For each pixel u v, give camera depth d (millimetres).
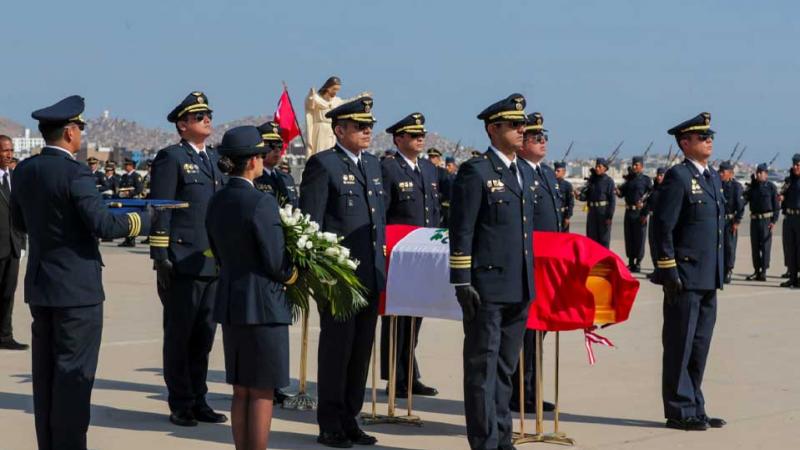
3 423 12266
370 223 11930
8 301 17422
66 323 9992
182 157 12453
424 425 12602
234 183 9695
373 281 11789
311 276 9945
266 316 9508
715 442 11734
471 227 10594
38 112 9961
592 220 34719
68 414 10062
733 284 29547
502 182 10656
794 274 29000
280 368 9625
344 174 11891
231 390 14477
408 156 14891
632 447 11484
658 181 32844
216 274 12445
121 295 24641
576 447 11484
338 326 11461
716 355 17297
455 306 11609
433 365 16219
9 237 17188
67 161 9945
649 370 15969
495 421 10742
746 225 61562
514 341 10930
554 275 11258
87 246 10062
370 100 12117
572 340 18703
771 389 14672
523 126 10797
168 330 12352
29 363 16203
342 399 11578
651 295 25891
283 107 24953
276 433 12086
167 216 12133
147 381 14805
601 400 13891
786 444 11656
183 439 11641
